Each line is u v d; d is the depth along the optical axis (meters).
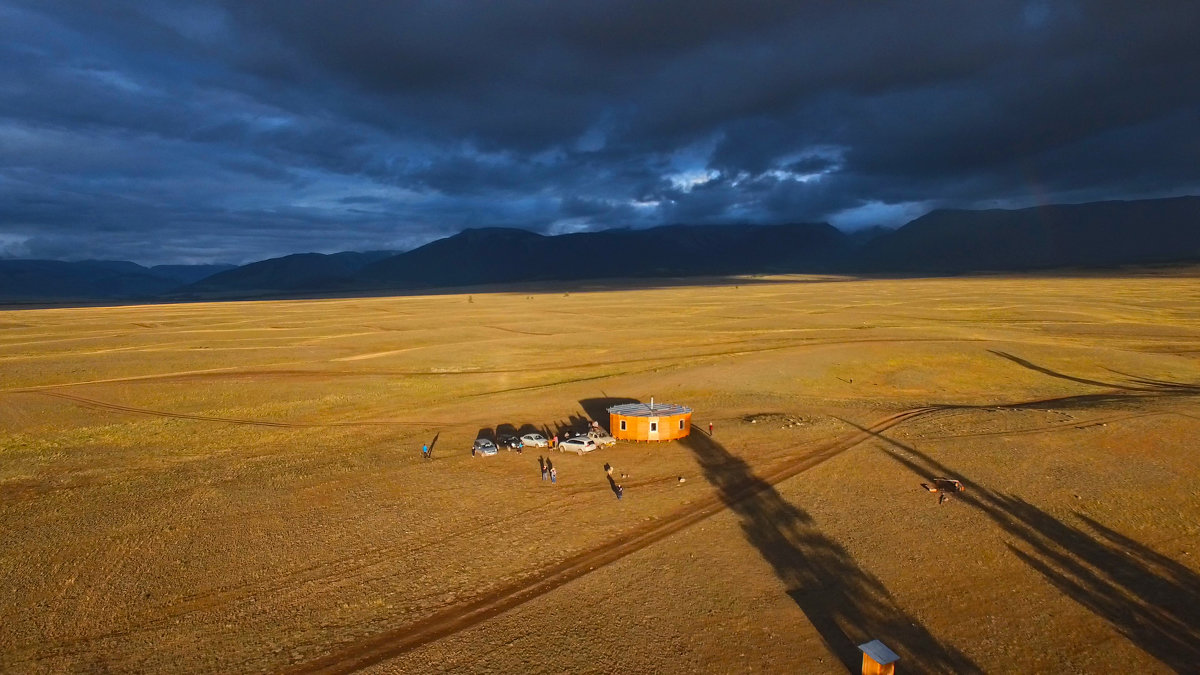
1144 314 163.50
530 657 30.08
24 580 37.06
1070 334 128.25
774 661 29.62
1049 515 43.75
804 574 37.16
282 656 30.23
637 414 62.09
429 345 123.44
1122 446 54.81
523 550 40.25
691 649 30.58
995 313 168.62
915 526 42.62
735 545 40.56
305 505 47.44
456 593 35.62
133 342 128.38
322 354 112.00
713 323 154.12
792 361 94.31
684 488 49.72
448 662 29.72
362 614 33.66
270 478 53.25
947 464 52.78
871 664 27.86
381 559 39.31
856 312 177.50
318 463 57.16
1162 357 99.38
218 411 76.19
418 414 74.50
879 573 37.16
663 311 199.00
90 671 29.28
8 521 45.09
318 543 41.41
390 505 47.19
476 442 59.66
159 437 66.31
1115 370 92.44
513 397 81.50
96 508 47.38
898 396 81.00
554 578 37.03
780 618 32.94
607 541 41.44
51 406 75.81
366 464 56.41
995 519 43.41
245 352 112.56
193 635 31.91
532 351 114.12
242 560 39.25
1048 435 58.06
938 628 32.12
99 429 68.94
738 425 65.62
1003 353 100.25
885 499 46.84
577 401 78.62
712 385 83.62
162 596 35.44
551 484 50.91
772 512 45.16
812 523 43.38
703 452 58.00
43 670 29.31
